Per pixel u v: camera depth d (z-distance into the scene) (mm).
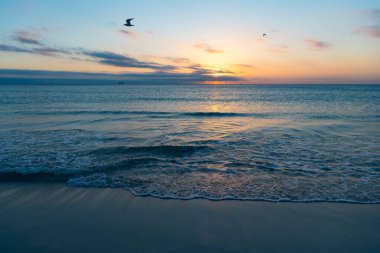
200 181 6551
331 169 7375
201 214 4930
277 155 8805
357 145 10117
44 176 6852
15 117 19312
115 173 7137
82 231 4352
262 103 34281
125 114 21906
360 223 4582
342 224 4559
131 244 3986
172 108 28094
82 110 24672
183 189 6070
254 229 4414
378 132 12734
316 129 13562
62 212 5031
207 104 34125
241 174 7039
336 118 18266
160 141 11008
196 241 4066
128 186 6254
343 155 8766
